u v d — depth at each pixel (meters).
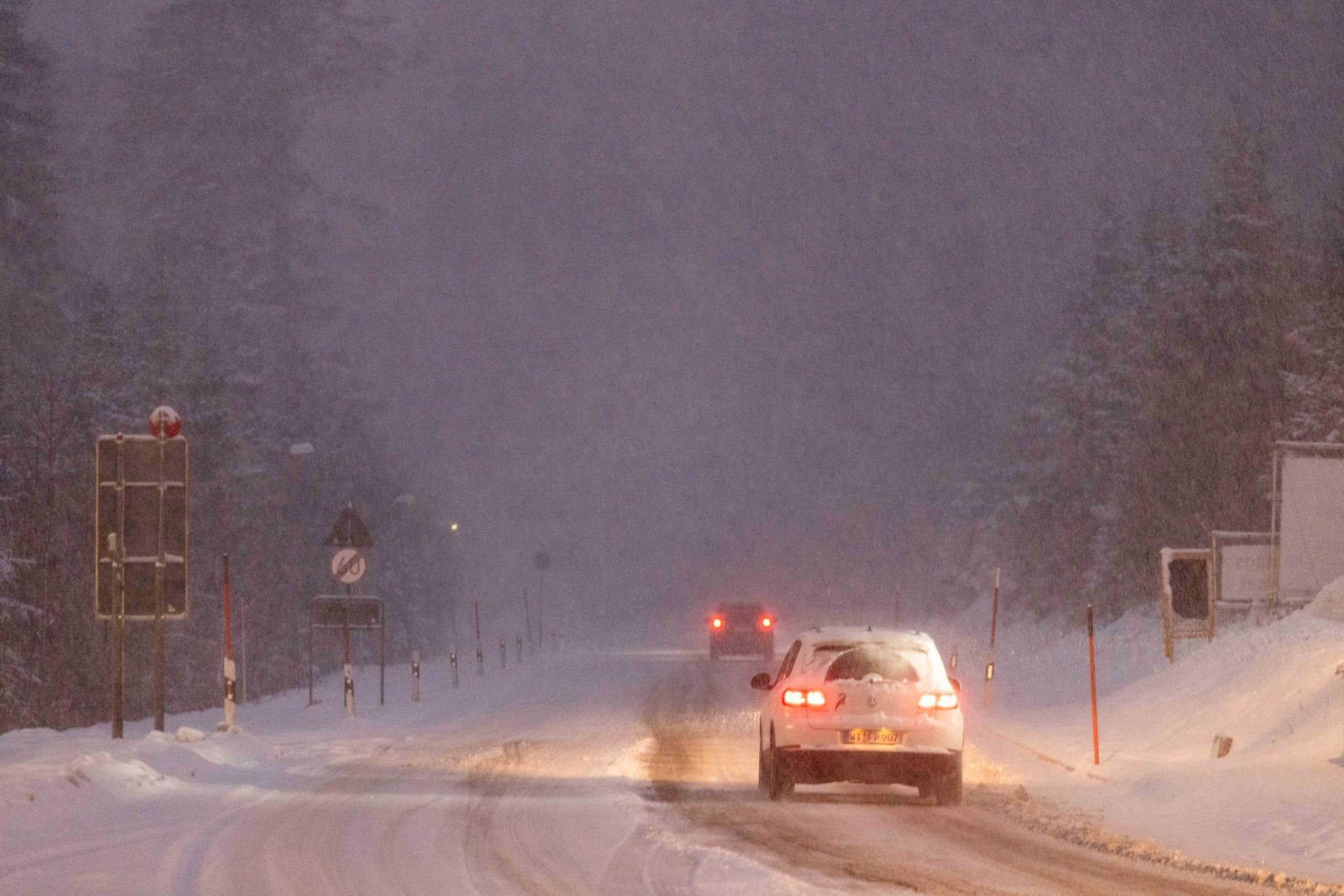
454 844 45.75
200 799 57.91
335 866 41.47
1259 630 91.00
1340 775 55.72
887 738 56.69
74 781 56.09
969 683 136.25
